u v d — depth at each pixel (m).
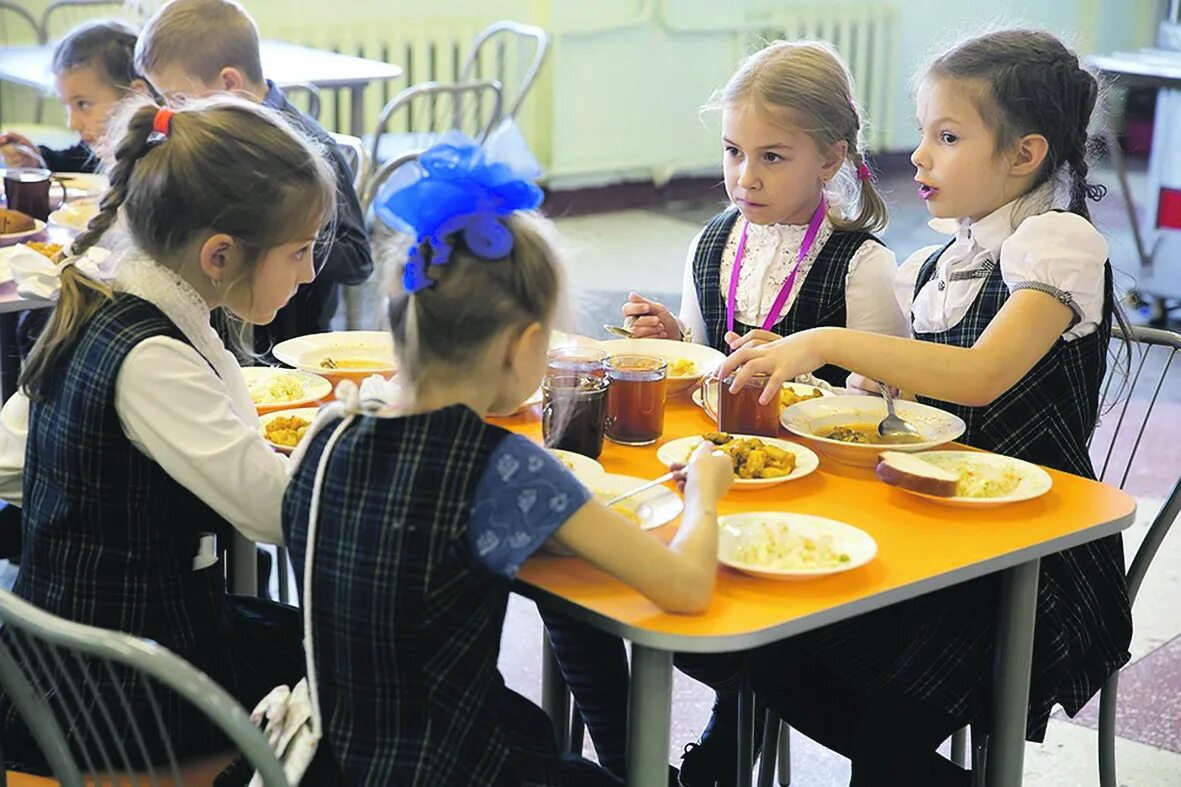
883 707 1.71
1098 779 2.34
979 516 1.56
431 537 1.27
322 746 1.37
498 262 1.29
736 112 2.00
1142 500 3.45
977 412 1.86
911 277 2.05
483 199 1.28
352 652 1.31
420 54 5.86
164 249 1.50
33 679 1.33
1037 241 1.77
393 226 1.34
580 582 1.37
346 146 3.34
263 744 1.18
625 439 1.75
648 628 1.27
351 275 2.77
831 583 1.38
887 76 6.96
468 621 1.30
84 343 1.50
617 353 2.02
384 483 1.29
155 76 2.67
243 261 1.51
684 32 6.44
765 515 1.49
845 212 2.13
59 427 1.50
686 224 6.10
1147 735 2.48
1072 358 1.83
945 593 1.72
